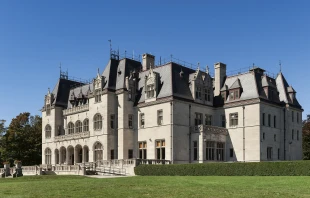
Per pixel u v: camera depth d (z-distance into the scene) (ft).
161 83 209.36
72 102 261.24
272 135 205.57
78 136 236.22
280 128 213.25
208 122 215.72
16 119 342.64
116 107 219.00
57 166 207.21
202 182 106.83
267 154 200.64
